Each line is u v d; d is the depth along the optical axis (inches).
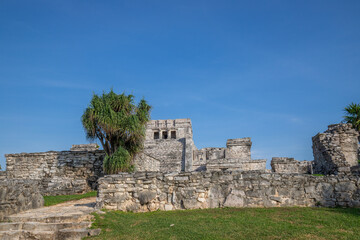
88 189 858.8
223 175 507.5
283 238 337.1
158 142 1831.9
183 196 503.2
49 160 909.8
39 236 384.5
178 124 2513.5
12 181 478.3
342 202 468.4
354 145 916.0
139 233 378.3
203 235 357.4
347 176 481.4
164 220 429.1
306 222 387.9
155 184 514.0
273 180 493.4
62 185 812.0
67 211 483.8
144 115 865.5
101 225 413.4
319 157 954.1
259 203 485.4
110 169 758.5
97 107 804.6
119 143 828.0
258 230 365.1
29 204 518.9
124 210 502.3
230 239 343.0
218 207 490.9
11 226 405.7
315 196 479.2
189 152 1676.9
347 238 331.0
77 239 380.8
